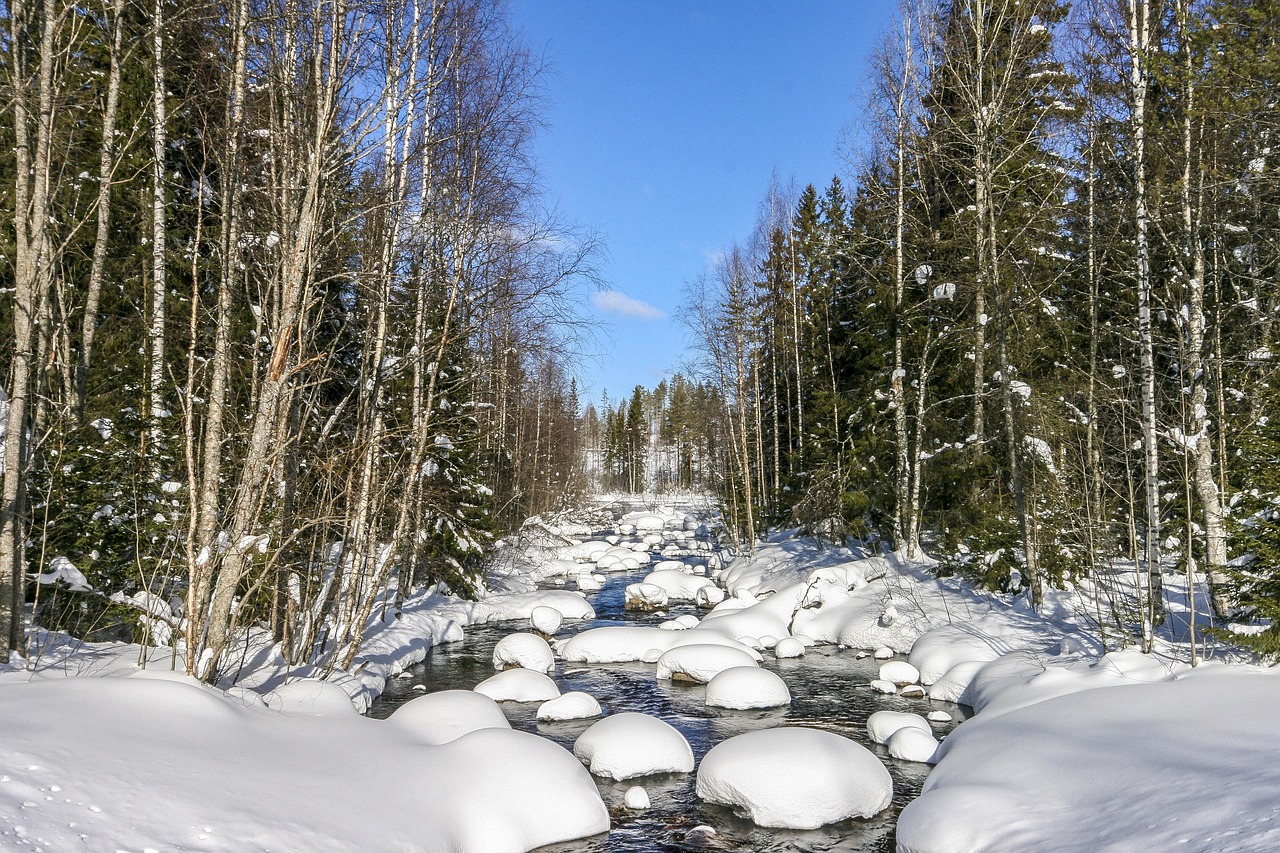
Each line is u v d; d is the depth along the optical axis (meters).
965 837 6.59
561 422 44.31
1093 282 17.50
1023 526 16.16
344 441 15.06
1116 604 14.08
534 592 24.59
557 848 7.61
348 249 12.12
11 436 8.88
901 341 21.64
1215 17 12.42
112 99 12.44
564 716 12.35
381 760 7.44
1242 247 15.25
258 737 7.12
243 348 13.56
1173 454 14.48
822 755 9.02
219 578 8.95
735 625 19.03
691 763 10.32
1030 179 18.45
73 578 10.58
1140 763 6.94
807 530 26.12
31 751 5.26
